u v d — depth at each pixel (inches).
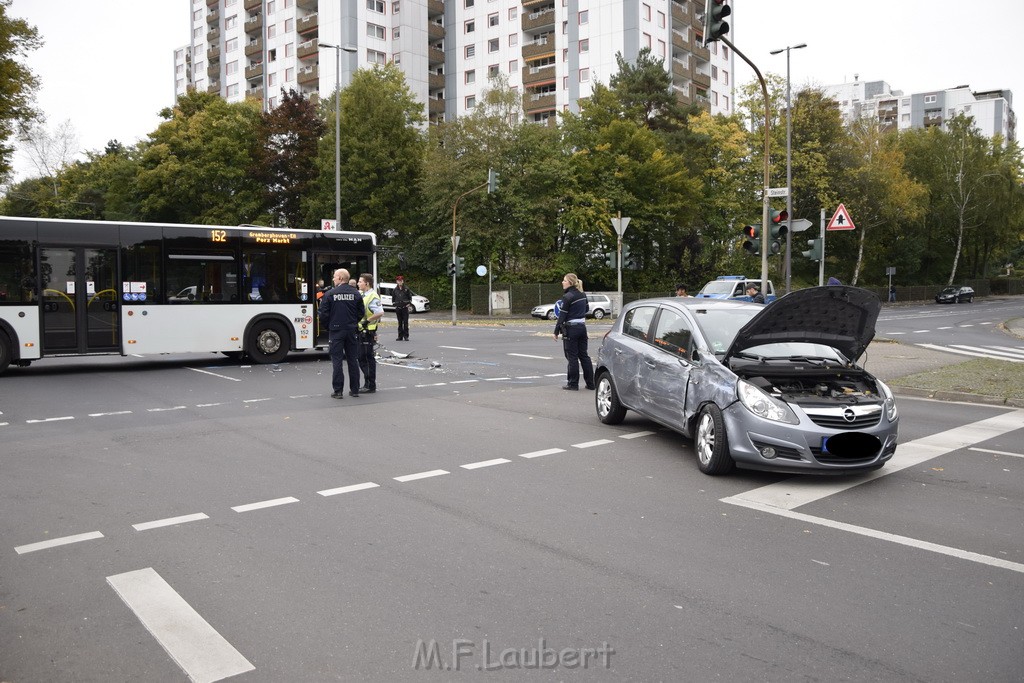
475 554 192.5
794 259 2132.1
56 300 581.6
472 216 1748.3
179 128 1950.1
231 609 159.0
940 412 419.5
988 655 139.9
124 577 176.4
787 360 295.4
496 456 306.2
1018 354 773.3
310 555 191.3
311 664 135.4
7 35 768.9
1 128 858.1
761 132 1887.3
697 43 2684.5
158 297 617.3
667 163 1807.3
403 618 154.9
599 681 129.9
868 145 2309.3
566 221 1755.7
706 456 276.8
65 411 414.9
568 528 213.8
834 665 135.8
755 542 202.5
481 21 2733.8
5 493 248.8
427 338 985.5
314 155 1931.6
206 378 564.1
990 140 2871.6
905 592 169.3
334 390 465.1
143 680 130.2
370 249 707.4
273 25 2987.2
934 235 2874.0
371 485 259.9
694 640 145.4
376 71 2050.9
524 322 1481.3
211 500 241.0
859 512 230.1
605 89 1921.8
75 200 2413.9
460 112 2812.5
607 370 377.4
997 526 216.8
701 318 313.1
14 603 162.2
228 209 1879.9
